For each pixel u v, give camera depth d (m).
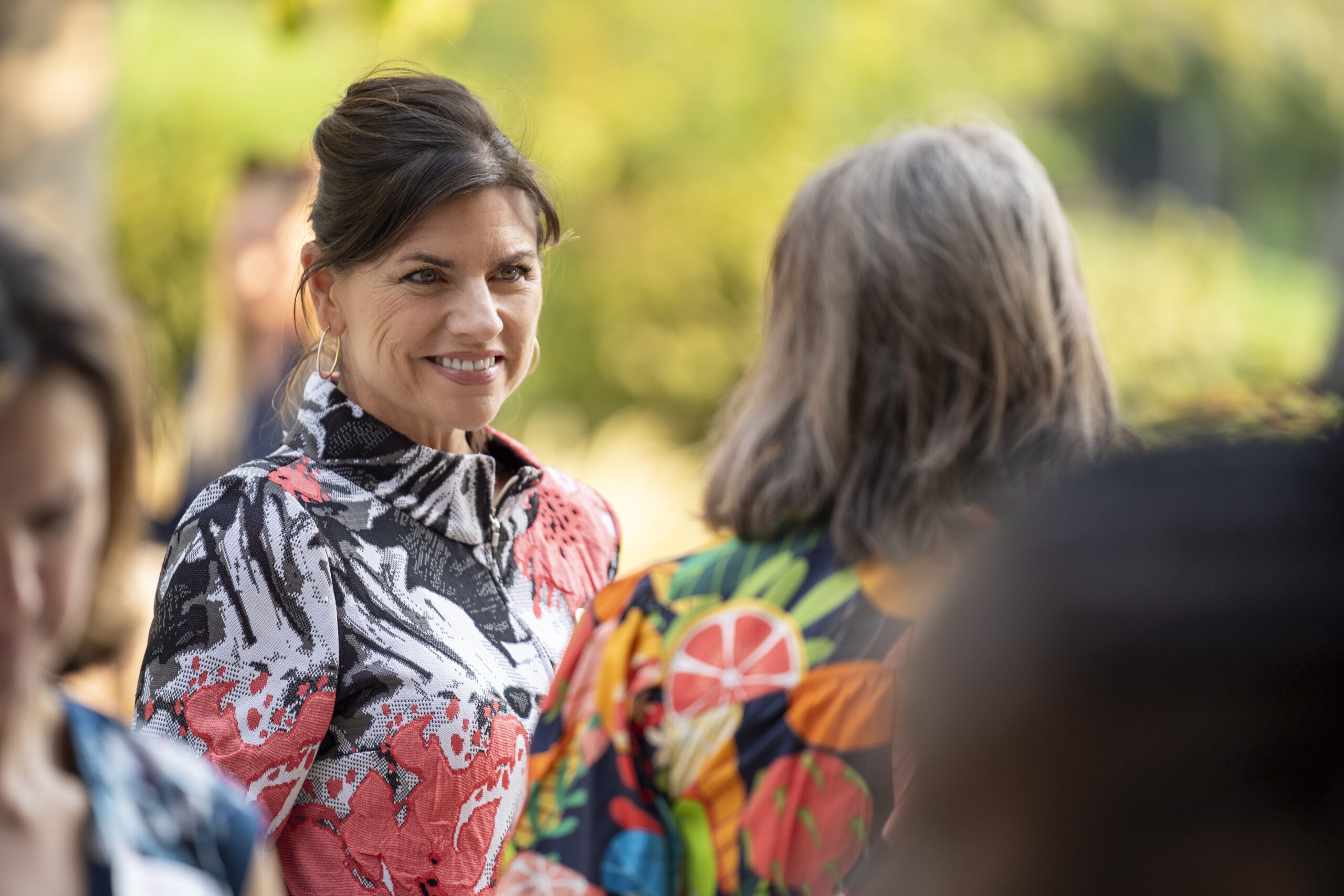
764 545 2.01
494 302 2.70
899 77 15.79
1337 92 20.17
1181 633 1.20
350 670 2.50
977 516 1.91
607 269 15.10
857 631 1.88
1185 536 1.24
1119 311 16.64
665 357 15.04
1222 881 1.20
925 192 1.98
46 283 1.25
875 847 1.62
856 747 1.83
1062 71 17.94
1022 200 2.00
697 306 15.27
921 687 1.35
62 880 1.37
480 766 2.54
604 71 14.99
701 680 1.91
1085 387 2.04
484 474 2.78
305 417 2.69
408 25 6.88
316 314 2.79
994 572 1.32
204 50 12.47
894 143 2.07
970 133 2.09
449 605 2.65
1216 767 1.20
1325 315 16.41
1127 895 1.22
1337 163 20.44
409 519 2.67
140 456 1.38
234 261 6.07
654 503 10.10
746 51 15.30
